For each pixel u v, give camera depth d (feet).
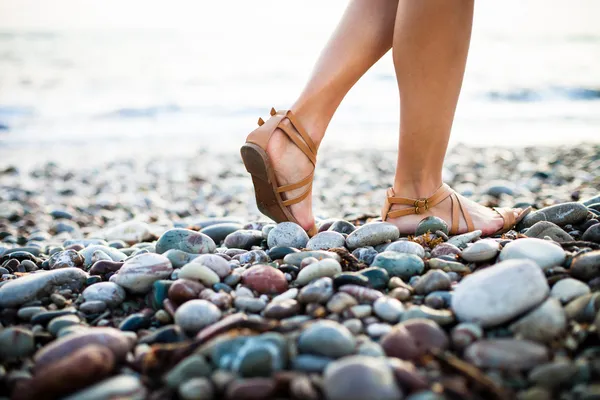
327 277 4.46
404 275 4.73
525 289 3.72
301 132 5.67
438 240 5.47
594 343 3.55
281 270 4.93
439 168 5.74
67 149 21.26
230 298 4.38
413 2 4.82
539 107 30.30
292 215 5.98
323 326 3.51
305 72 38.68
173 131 25.17
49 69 38.29
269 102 30.99
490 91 34.14
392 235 5.59
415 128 5.34
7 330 3.89
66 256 5.81
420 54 4.95
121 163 18.54
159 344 3.83
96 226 10.84
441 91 5.12
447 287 4.35
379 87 33.78
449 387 3.06
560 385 3.19
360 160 18.43
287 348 3.38
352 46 5.55
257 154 5.55
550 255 4.49
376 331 3.75
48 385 3.09
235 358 3.30
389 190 6.04
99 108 29.04
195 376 3.25
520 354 3.34
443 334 3.59
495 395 3.04
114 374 3.52
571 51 49.06
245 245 6.15
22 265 5.89
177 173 16.99
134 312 4.62
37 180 15.80
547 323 3.57
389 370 3.10
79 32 52.80
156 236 8.24
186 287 4.35
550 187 12.55
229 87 34.86
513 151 19.11
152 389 3.35
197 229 7.59
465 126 25.91
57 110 28.43
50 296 4.74
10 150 20.89
